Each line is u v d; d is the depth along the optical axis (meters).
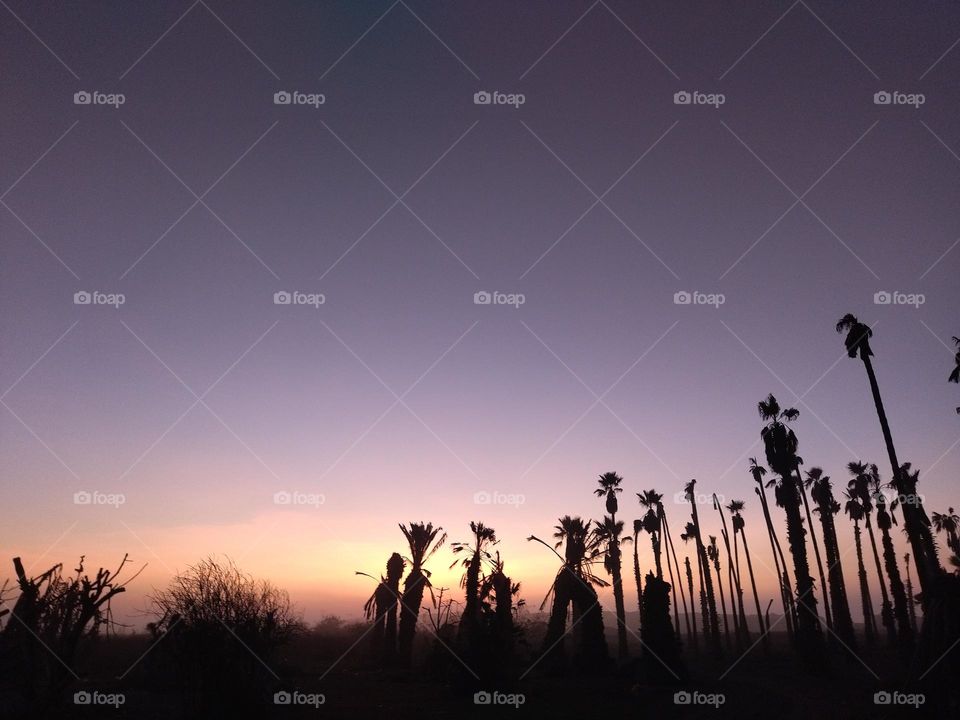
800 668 34.78
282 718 18.58
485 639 26.33
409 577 41.84
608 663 34.94
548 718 20.23
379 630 45.28
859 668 38.38
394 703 22.95
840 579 47.44
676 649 29.94
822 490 59.09
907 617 40.06
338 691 26.27
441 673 30.97
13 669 15.72
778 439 38.25
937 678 17.62
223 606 16.97
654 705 23.12
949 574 18.61
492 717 20.22
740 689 27.55
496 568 28.22
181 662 16.64
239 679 16.66
